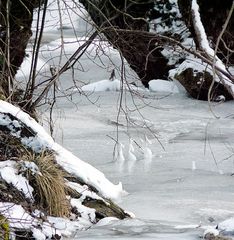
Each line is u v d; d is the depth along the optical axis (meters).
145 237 13.49
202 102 42.44
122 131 31.75
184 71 44.41
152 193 19.41
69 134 30.52
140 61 41.59
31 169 15.36
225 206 17.75
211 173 22.88
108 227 14.76
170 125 33.59
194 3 18.89
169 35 46.66
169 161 25.08
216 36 41.44
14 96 20.47
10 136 16.59
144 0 44.69
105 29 20.36
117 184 20.84
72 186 16.45
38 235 13.25
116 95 43.97
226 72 18.45
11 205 13.91
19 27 25.25
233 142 29.30
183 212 17.16
